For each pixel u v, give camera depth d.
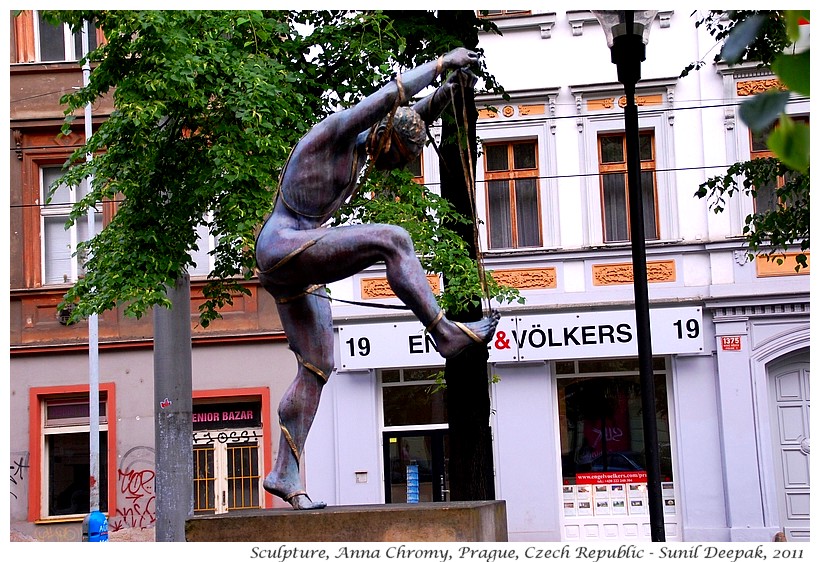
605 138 19.94
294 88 11.44
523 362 19.47
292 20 12.33
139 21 10.35
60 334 19.91
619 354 19.30
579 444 19.55
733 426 19.00
